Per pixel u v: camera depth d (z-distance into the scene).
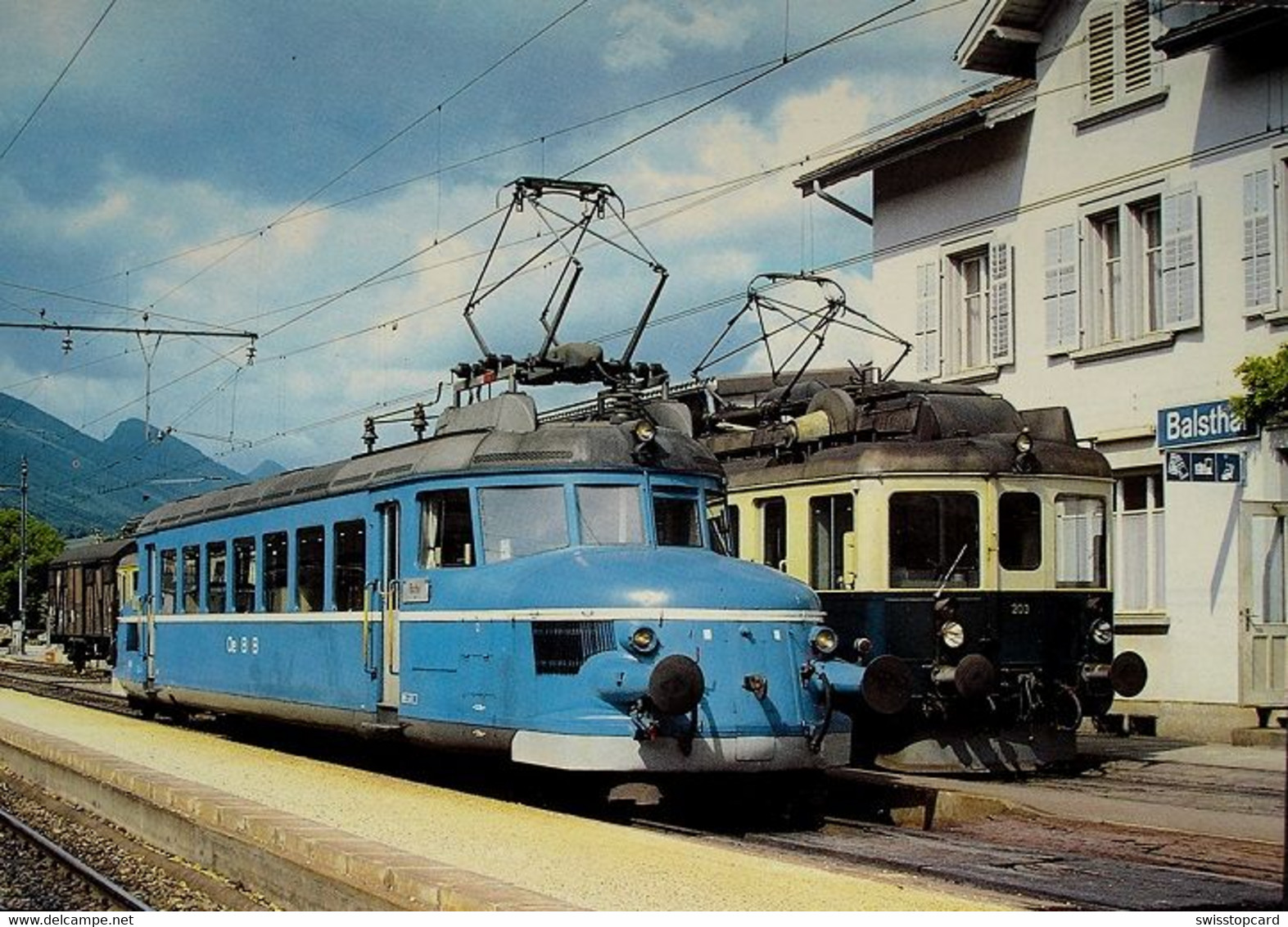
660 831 12.62
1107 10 21.84
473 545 14.06
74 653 48.84
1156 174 20.98
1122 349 21.38
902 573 15.76
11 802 17.44
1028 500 16.12
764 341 19.75
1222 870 10.80
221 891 10.99
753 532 17.73
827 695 12.64
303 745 20.33
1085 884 10.23
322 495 17.12
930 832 12.80
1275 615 19.08
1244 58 19.77
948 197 24.75
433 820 11.52
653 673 11.65
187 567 21.72
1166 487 20.67
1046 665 15.90
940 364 24.78
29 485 74.31
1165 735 20.41
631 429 14.09
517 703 12.98
